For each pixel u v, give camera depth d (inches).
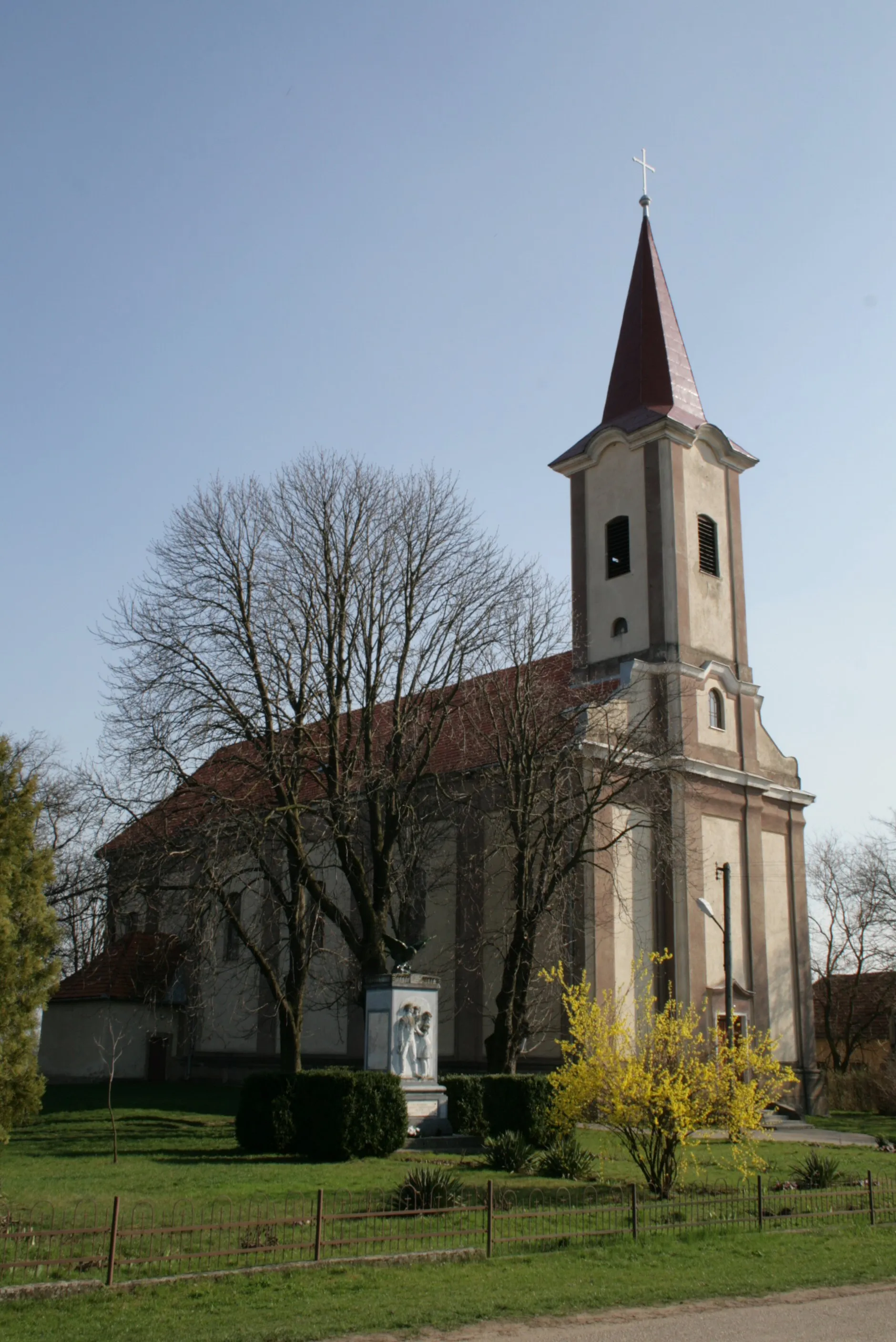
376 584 1227.9
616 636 1566.2
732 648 1596.9
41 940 701.3
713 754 1517.0
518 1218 565.3
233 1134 1055.6
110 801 1163.3
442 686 1211.2
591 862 1189.7
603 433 1612.9
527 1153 822.5
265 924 1673.2
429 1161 846.5
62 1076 1716.3
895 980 2196.1
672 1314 454.3
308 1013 1617.9
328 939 1590.8
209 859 1109.1
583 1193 709.9
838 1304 479.5
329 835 1213.1
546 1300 462.0
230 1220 581.0
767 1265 546.3
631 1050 829.2
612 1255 552.4
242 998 1694.1
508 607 1243.2
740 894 1499.8
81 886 1318.9
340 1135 837.8
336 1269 494.6
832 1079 1727.4
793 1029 1542.8
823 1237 620.7
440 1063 1406.3
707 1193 748.0
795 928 1584.6
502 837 1219.9
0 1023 663.1
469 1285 478.9
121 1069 1681.8
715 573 1604.3
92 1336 387.2
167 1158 859.4
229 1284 465.1
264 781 1202.6
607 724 1301.7
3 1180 725.9
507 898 1365.7
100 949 1802.4
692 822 1456.7
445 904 1449.3
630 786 1246.3
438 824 1391.5
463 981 1396.4
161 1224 561.9
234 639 1187.9
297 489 1250.6
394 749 1184.8
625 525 1589.6
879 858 2181.3
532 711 1225.4
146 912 1670.8
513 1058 1115.9
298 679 1190.9
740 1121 729.0
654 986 1382.9
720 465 1651.1
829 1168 805.9
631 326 1697.8
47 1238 524.1
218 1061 1717.5
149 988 1576.0
